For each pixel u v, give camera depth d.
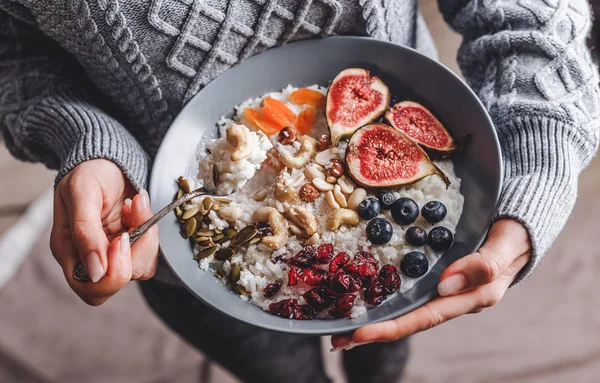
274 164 0.52
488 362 0.92
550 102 0.50
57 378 0.97
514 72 0.52
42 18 0.50
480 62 0.57
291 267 0.48
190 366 0.96
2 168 1.12
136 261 0.47
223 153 0.50
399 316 0.46
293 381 0.71
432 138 0.51
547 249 0.48
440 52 0.96
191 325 0.67
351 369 0.79
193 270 0.49
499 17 0.54
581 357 0.91
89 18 0.49
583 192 1.03
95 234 0.45
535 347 0.92
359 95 0.53
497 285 0.46
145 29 0.49
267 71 0.54
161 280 0.62
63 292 1.03
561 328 0.94
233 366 0.70
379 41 0.52
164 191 0.51
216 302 0.48
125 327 1.00
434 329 0.96
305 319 0.47
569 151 0.49
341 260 0.48
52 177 1.12
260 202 0.52
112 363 0.98
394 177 0.50
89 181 0.48
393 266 0.48
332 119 0.52
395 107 0.53
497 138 0.48
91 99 0.58
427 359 0.94
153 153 0.60
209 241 0.50
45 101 0.55
